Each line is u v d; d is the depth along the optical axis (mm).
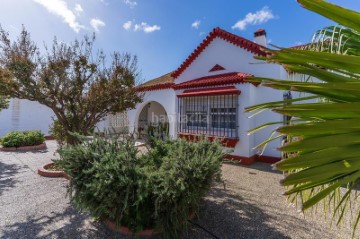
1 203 4848
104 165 3307
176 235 3275
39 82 6340
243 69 9305
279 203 4871
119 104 7539
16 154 10258
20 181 6355
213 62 10336
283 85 1092
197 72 10891
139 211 3311
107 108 7715
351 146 856
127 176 3246
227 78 8672
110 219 3756
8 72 5836
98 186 3057
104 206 3277
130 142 4340
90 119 7457
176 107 10953
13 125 15266
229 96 8930
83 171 3289
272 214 4332
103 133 4891
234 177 6852
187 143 4551
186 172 3227
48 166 7684
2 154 10227
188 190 3154
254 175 7062
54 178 6637
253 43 8867
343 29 1783
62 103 6957
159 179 3236
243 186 6023
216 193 5484
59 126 7793
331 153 863
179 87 10633
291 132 904
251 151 8492
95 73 7238
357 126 842
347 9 1032
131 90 7801
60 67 6465
